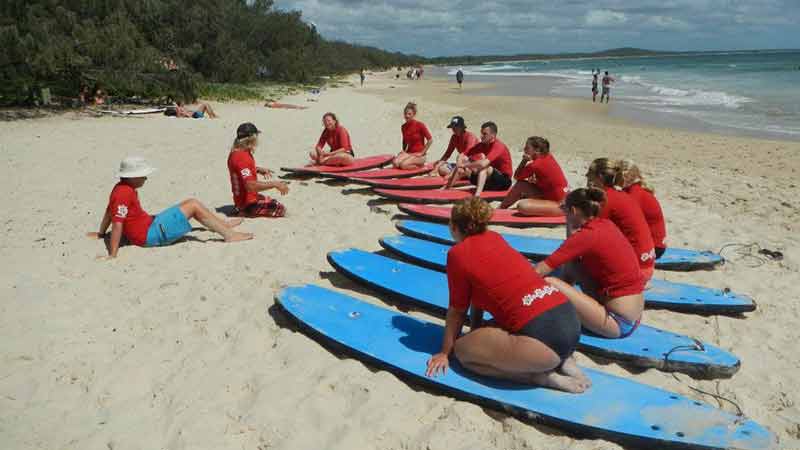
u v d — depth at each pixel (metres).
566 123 19.11
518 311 3.15
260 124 16.42
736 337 4.32
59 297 4.81
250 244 6.18
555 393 3.29
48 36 16.41
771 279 5.46
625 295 3.82
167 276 5.28
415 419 3.26
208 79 30.83
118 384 3.63
